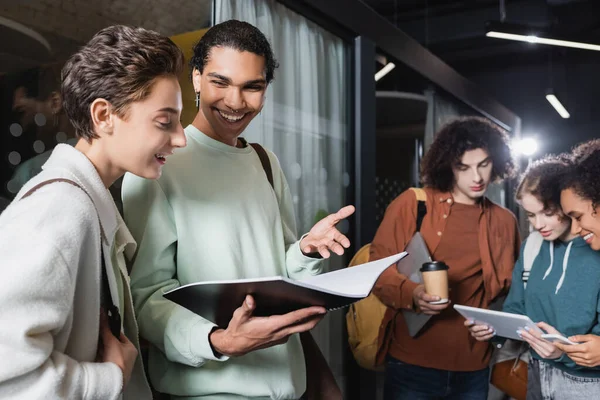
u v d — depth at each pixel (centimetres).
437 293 214
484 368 231
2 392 71
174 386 114
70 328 80
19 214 75
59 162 85
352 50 271
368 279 104
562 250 199
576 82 544
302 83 239
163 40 90
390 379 234
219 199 120
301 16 239
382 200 340
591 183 176
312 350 137
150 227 111
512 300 219
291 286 90
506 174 258
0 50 142
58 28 157
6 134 142
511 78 577
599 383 178
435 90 366
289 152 232
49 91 153
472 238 242
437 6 518
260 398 119
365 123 271
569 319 184
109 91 84
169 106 89
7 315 68
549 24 475
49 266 72
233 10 203
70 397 75
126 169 91
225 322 108
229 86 117
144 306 109
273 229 131
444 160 247
